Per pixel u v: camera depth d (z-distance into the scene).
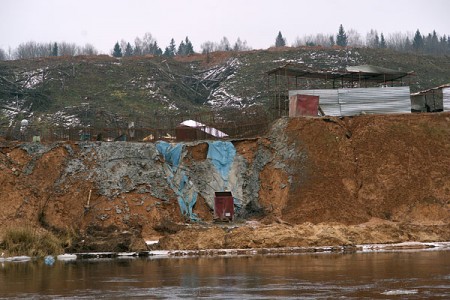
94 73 163.12
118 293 42.22
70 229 72.56
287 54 179.75
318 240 69.88
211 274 49.97
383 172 82.75
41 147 80.19
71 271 53.22
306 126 84.94
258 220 79.31
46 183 77.81
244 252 66.12
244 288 43.28
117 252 67.06
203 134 92.75
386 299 38.66
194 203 81.06
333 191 79.75
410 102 90.56
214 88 168.50
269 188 81.94
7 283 46.94
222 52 191.00
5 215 74.00
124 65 169.25
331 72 95.38
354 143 84.94
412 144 84.94
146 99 153.88
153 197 78.81
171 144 84.38
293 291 41.78
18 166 78.31
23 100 146.88
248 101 153.38
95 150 81.44
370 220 78.12
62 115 138.75
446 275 47.22
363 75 96.44
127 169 80.38
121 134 97.94
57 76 158.88
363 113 89.56
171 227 75.69
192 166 83.38
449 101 93.38
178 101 155.25
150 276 49.53
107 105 148.25
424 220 79.31
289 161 82.62
